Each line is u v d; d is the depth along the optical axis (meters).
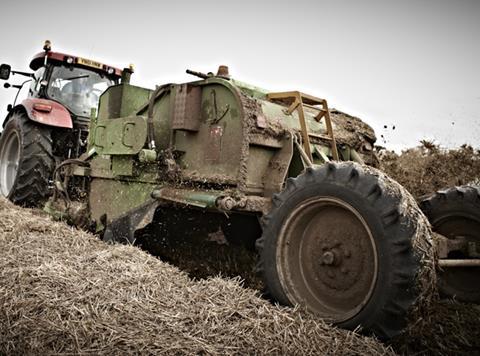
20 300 2.38
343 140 3.72
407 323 2.03
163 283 2.64
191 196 3.04
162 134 3.50
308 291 2.49
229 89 3.10
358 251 2.31
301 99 3.31
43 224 3.79
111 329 2.12
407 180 4.21
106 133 3.95
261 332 2.09
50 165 5.27
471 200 3.13
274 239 2.53
